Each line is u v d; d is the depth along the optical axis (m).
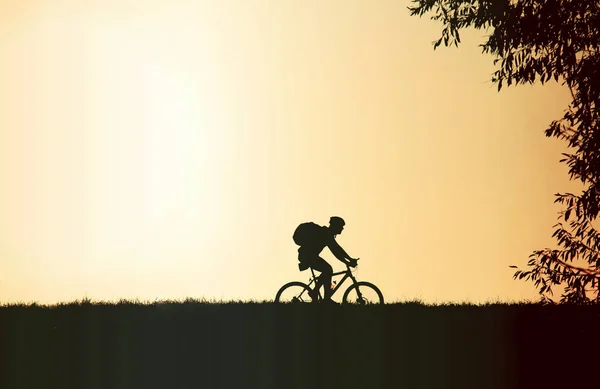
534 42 50.78
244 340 49.72
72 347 48.72
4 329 51.62
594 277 48.72
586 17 49.91
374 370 45.81
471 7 53.47
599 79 48.94
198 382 44.16
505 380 44.66
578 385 44.19
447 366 46.22
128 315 55.66
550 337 49.69
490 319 54.53
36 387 43.56
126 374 45.19
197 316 54.97
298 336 50.53
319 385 43.97
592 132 49.16
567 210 48.91
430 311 57.28
